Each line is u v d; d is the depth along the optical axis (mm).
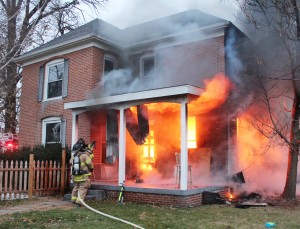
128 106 10227
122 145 10188
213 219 7141
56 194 11031
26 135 15523
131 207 8609
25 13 19578
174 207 8688
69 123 13727
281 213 7949
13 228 6148
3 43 16250
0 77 19375
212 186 9984
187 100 9094
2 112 22641
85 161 9133
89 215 7453
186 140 8945
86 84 13422
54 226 6340
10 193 9836
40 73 15320
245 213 7914
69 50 14312
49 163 11133
